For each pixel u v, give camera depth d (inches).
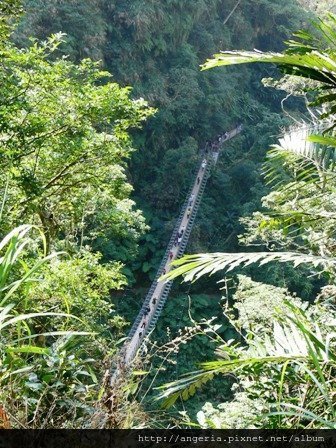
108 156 385.1
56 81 344.8
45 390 86.0
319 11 1419.8
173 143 1299.2
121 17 1176.8
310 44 117.6
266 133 1337.4
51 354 90.1
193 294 1011.9
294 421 114.4
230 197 1259.8
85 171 396.5
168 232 1107.3
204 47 1450.5
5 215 308.7
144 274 1072.2
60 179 398.9
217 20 1515.7
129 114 367.2
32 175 330.6
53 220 371.2
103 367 94.6
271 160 153.7
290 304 107.5
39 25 993.5
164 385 102.8
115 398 87.3
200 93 1307.8
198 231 1131.3
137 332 790.5
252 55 108.0
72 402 86.8
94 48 1077.1
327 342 94.3
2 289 74.8
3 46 337.7
